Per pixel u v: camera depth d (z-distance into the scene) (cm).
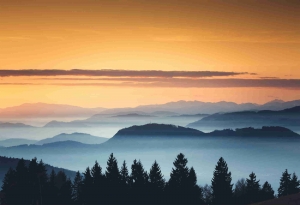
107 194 8019
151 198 7938
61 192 8050
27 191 7781
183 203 7894
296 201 4684
